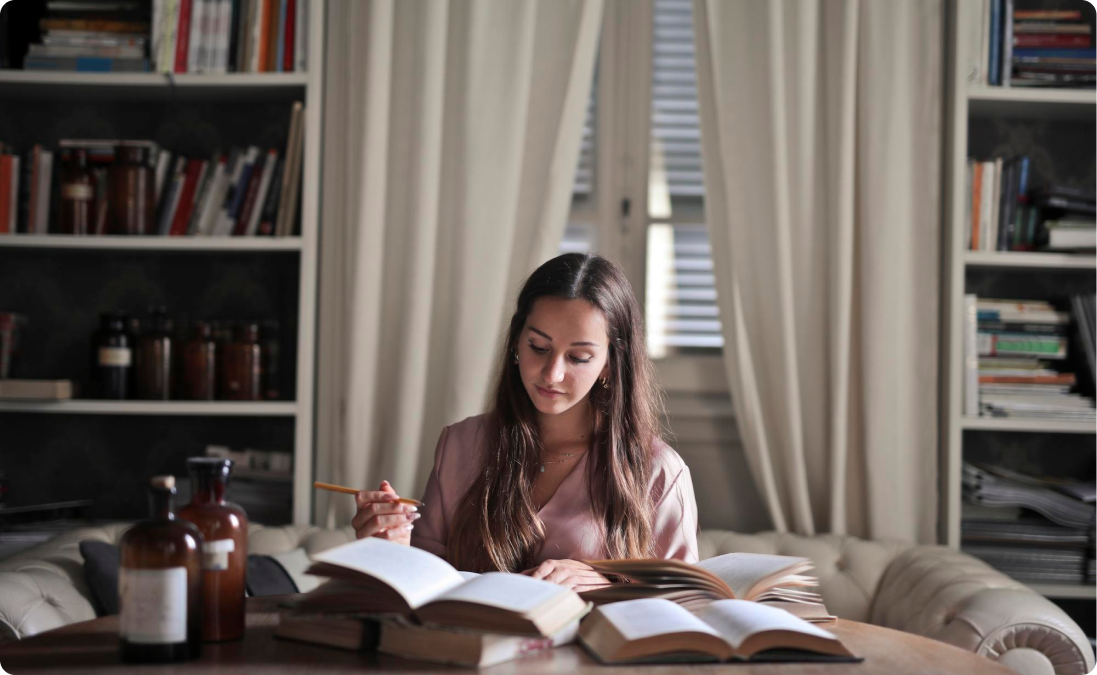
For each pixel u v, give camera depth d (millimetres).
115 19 2352
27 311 2488
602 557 1442
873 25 2258
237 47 2303
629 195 2543
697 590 1123
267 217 2293
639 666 929
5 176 2289
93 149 2324
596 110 2551
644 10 2553
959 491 2189
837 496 2217
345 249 2342
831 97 2279
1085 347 2264
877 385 2201
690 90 2553
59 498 2473
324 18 2354
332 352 2334
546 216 2289
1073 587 2164
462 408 2215
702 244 2541
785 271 2238
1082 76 2293
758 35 2291
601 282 1453
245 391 2271
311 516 2295
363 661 924
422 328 2236
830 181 2266
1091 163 2514
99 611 1699
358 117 2307
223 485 1020
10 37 2377
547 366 1384
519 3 2271
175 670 875
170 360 2275
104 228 2309
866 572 2053
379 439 2287
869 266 2225
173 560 899
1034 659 1542
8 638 1477
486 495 1476
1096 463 2482
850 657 972
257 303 2510
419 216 2240
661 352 2535
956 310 2221
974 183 2305
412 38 2307
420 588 948
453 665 912
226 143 2520
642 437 1539
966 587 1727
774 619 987
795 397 2234
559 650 995
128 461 2486
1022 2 2531
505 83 2266
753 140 2303
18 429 2480
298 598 1244
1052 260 2236
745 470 2480
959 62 2242
